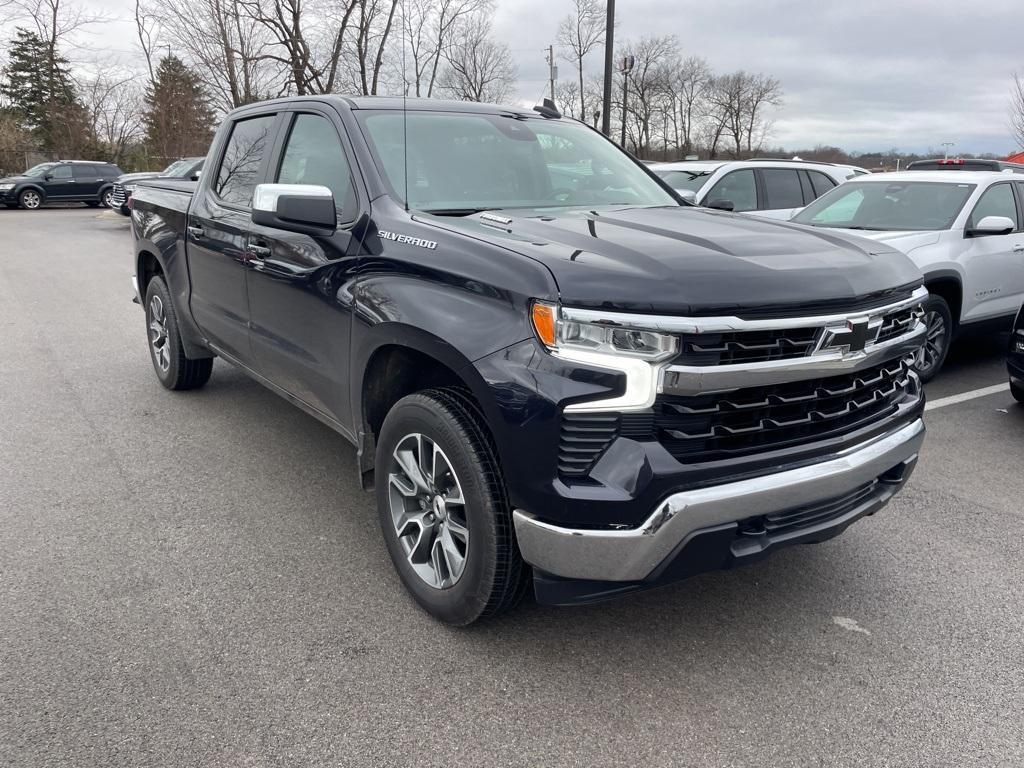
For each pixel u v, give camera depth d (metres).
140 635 2.81
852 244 3.00
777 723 2.45
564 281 2.34
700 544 2.38
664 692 2.59
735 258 2.54
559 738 2.37
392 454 3.00
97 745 2.28
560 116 4.47
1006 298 6.82
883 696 2.58
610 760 2.29
